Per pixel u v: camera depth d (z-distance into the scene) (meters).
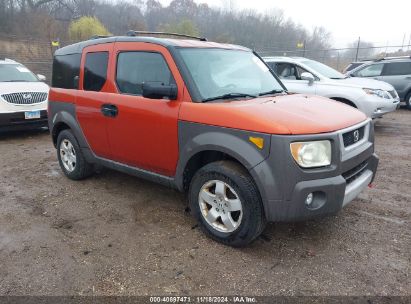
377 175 5.48
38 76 9.83
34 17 31.27
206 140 3.35
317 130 3.06
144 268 3.16
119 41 4.36
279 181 3.00
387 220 3.99
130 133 4.08
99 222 4.00
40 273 3.10
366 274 3.06
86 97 4.62
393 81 12.57
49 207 4.41
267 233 3.71
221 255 3.33
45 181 5.32
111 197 4.68
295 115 3.22
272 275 3.05
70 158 5.28
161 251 3.41
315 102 3.84
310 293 2.84
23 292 2.87
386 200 4.53
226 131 3.25
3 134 8.79
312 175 3.02
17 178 5.49
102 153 4.64
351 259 3.27
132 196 4.70
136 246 3.50
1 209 4.37
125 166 4.39
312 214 3.09
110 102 4.27
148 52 4.00
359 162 3.45
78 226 3.92
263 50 29.50
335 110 3.65
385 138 8.13
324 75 8.72
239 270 3.12
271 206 3.07
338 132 3.15
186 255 3.34
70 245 3.53
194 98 3.55
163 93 3.56
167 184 3.95
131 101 4.02
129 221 4.01
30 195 4.79
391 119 10.72
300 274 3.06
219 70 3.96
